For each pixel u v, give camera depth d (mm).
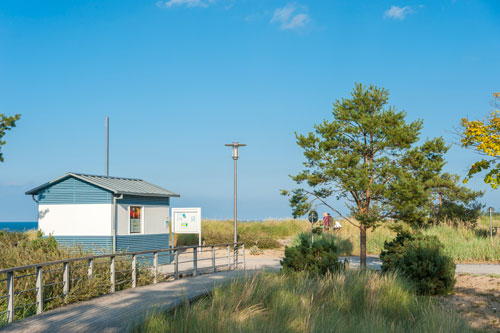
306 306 11484
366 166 20500
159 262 25125
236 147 25844
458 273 20031
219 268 21984
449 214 33281
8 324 9578
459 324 11555
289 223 41438
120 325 9375
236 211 25594
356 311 13094
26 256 14453
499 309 14312
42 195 23766
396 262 17391
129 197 23688
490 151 14820
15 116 27594
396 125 20469
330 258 16891
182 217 29109
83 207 23109
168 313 10242
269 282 13297
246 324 9164
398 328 11055
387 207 20391
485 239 27625
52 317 10242
